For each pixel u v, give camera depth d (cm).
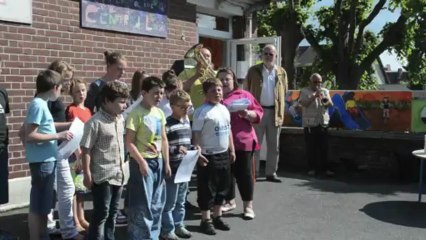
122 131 431
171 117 488
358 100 874
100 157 412
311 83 823
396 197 684
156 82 434
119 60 503
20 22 592
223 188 525
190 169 481
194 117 516
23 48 599
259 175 817
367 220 572
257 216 580
